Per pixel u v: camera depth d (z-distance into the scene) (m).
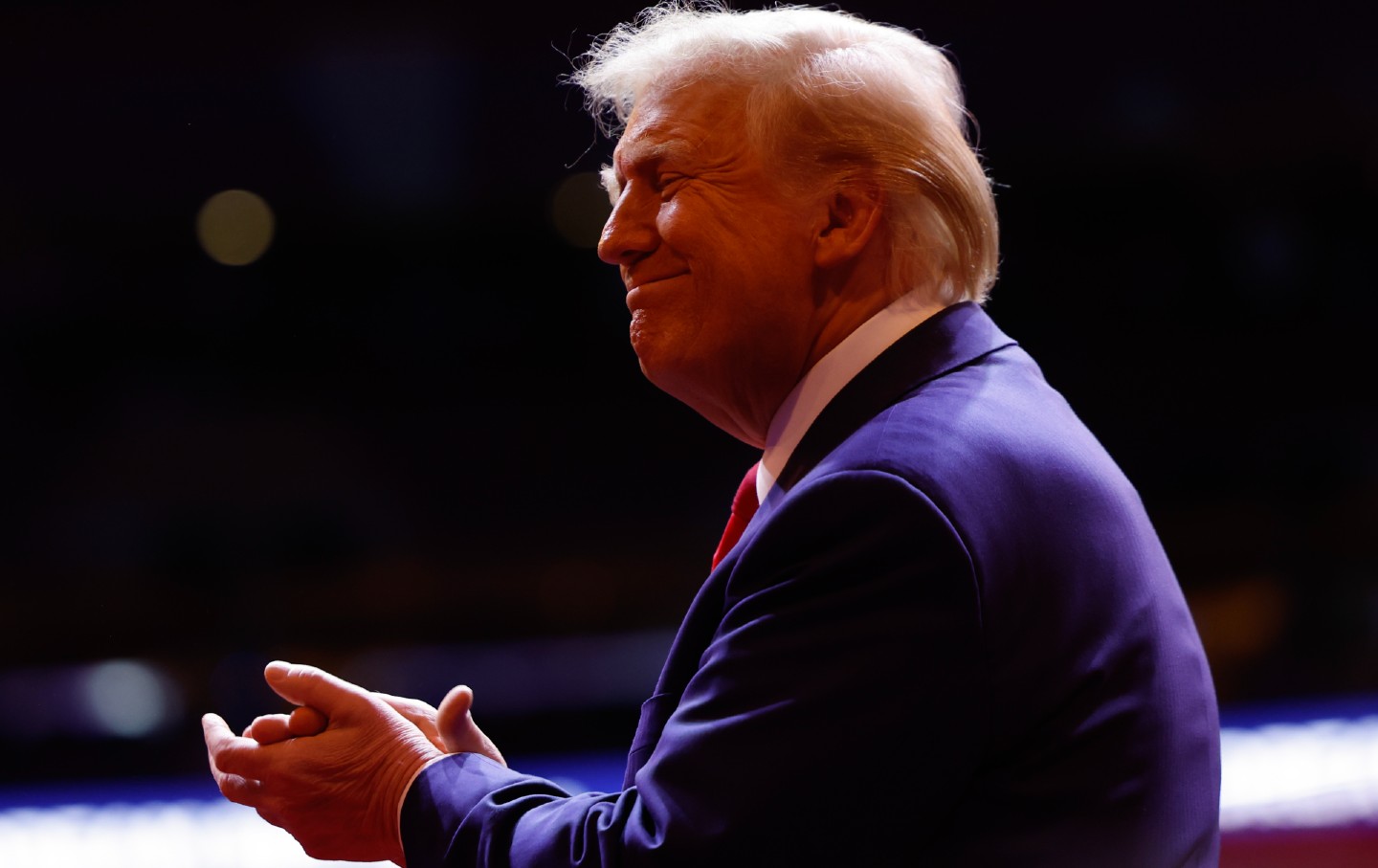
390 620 25.44
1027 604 3.17
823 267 3.67
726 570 3.52
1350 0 17.41
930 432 3.32
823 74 3.70
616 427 26.94
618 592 26.39
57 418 25.22
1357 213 22.05
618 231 3.80
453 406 26.27
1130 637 3.37
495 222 23.36
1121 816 3.17
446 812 3.39
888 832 3.04
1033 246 23.64
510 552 26.62
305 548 25.72
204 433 25.59
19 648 24.30
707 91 3.74
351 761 3.53
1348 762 10.09
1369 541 23.58
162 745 15.78
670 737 3.20
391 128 16.77
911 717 3.03
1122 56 17.33
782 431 3.75
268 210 21.59
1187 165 20.59
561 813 3.28
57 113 16.45
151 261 23.78
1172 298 23.81
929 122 3.77
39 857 9.56
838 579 3.13
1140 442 24.44
